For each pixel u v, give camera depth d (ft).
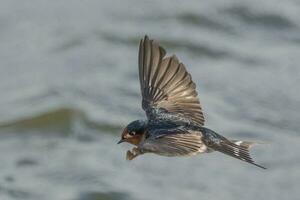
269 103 60.64
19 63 68.23
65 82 64.49
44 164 55.36
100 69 66.18
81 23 73.26
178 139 19.80
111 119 59.62
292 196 51.31
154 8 74.59
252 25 71.61
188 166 54.24
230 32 70.79
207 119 58.44
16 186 52.95
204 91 62.23
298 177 52.75
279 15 72.02
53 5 77.15
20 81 65.62
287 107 60.13
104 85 63.72
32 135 59.21
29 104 62.08
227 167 54.13
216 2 74.23
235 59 66.74
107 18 73.82
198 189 52.11
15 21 74.79
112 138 58.23
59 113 60.39
